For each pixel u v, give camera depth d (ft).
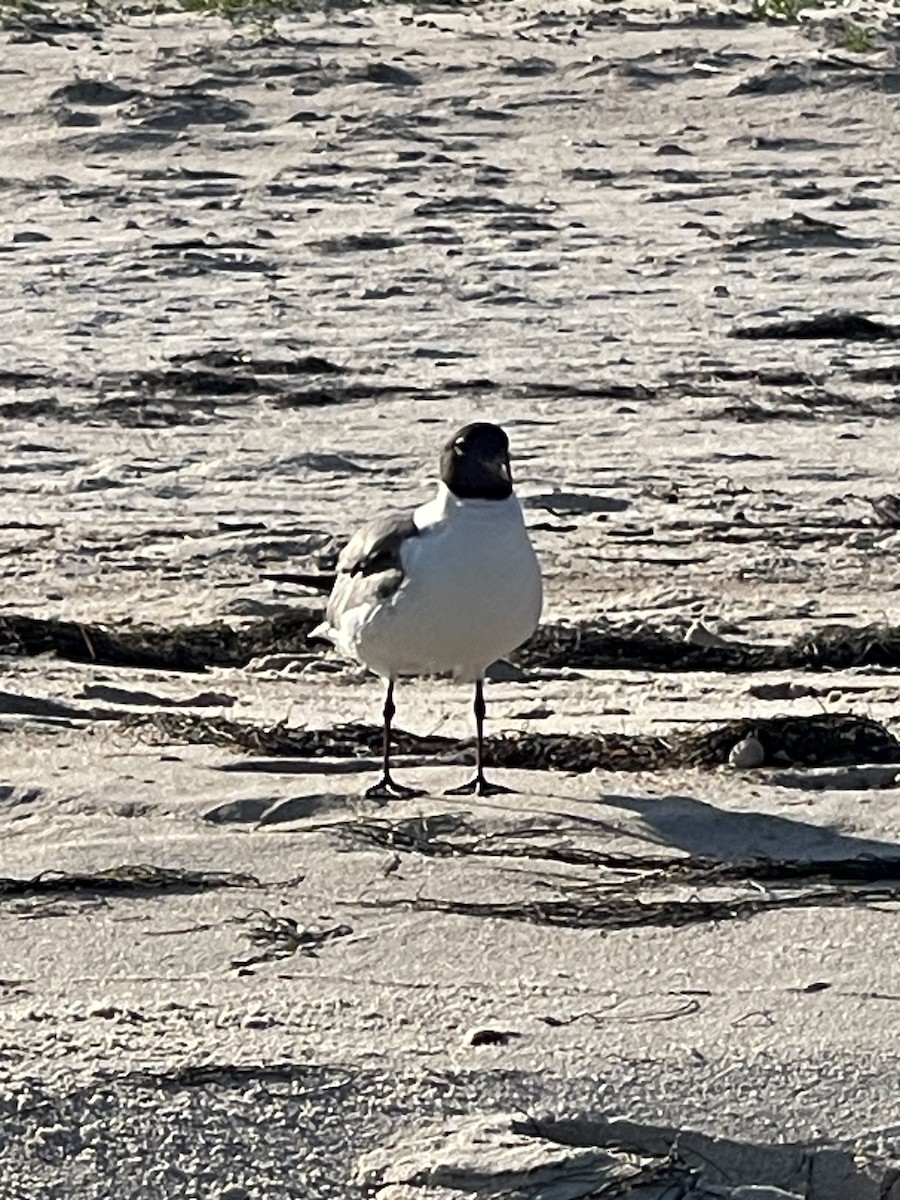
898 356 18.01
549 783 10.12
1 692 11.14
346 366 17.48
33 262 21.21
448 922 8.93
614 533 13.78
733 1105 8.05
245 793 9.90
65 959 8.73
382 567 9.84
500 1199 7.79
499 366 17.51
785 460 15.24
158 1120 7.99
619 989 8.55
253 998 8.50
